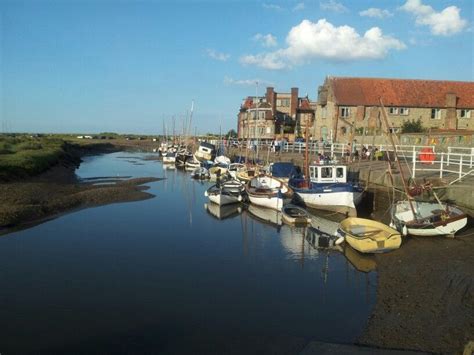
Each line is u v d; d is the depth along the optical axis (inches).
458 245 722.8
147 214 1154.7
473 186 855.7
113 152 4739.2
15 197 1221.1
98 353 436.5
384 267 656.4
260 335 468.1
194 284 623.2
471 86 2536.9
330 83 2508.6
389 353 399.2
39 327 492.1
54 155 2417.6
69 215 1122.0
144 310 535.5
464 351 352.5
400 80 2546.8
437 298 513.3
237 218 1113.4
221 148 2709.2
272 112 3149.6
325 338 457.1
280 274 663.1
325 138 2477.9
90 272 676.7
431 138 1643.7
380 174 1135.6
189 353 433.4
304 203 1159.0
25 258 750.5
